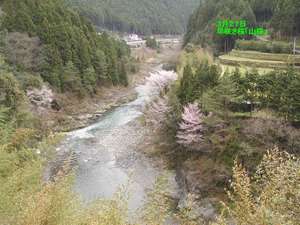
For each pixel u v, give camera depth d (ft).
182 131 83.82
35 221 18.30
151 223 20.71
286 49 132.87
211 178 70.13
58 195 20.07
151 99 117.39
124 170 84.64
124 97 157.07
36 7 144.46
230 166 68.90
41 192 19.93
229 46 182.60
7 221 20.27
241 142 70.33
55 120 115.55
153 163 87.10
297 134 66.08
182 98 91.15
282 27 150.41
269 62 123.44
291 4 147.13
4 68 105.19
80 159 89.76
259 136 69.56
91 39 166.91
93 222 18.62
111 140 103.96
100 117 128.36
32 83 113.70
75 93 138.41
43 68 127.44
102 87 159.84
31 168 26.45
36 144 39.99
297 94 70.18
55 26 141.28
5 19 129.08
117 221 19.22
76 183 76.18
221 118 76.48
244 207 18.28
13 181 23.13
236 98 76.59
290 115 71.41
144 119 112.78
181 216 22.77
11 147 32.58
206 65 105.29
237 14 191.72
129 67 201.57
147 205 22.94
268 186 19.11
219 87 78.33
